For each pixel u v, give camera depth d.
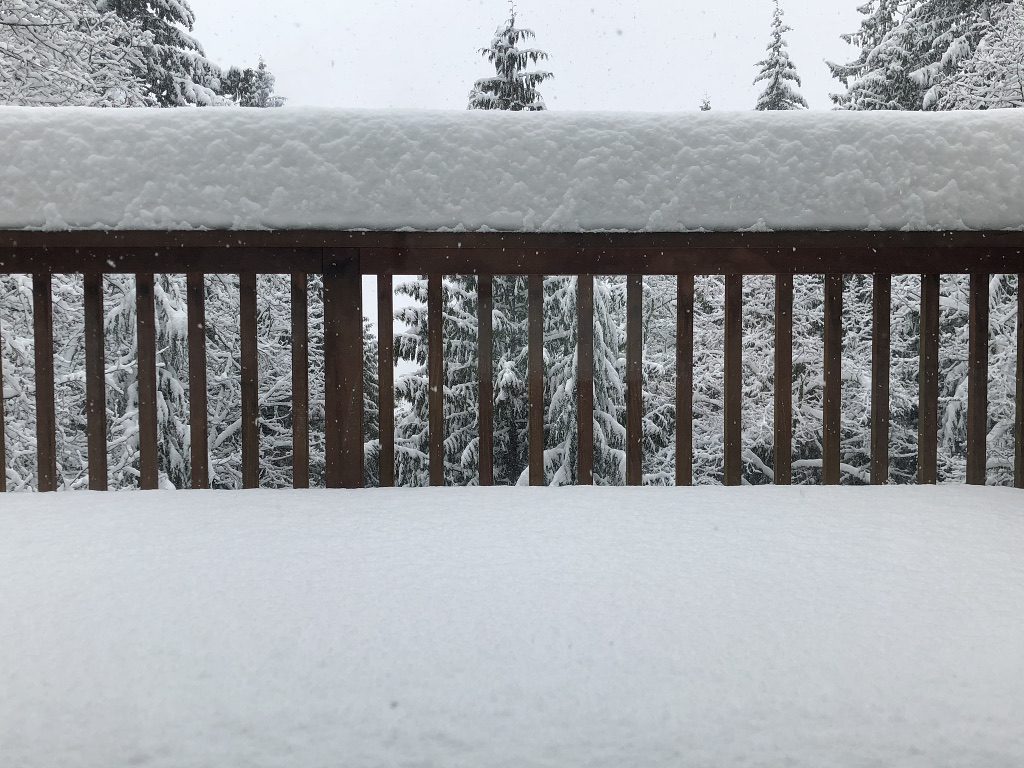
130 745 1.14
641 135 2.77
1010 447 9.69
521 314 11.89
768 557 1.87
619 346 12.94
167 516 2.30
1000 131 2.77
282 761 1.11
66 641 1.42
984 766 1.10
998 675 1.29
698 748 1.13
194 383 2.98
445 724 1.18
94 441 2.95
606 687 1.26
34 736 1.16
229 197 2.73
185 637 1.43
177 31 17.05
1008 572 1.76
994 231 2.77
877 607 1.56
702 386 12.95
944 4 16.66
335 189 2.73
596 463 10.58
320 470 13.55
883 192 2.75
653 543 1.99
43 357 2.92
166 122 2.74
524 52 14.21
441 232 2.77
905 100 17.19
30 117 2.72
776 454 2.97
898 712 1.20
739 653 1.36
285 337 13.02
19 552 1.92
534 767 1.09
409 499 2.55
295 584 1.68
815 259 2.88
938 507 2.40
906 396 12.50
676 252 2.88
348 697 1.24
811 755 1.12
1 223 2.71
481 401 2.94
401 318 11.91
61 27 9.64
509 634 1.43
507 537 2.05
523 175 2.75
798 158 2.77
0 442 2.95
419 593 1.63
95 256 2.87
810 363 11.86
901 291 11.11
